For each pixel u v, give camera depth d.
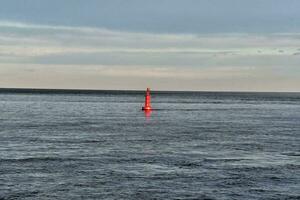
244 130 83.38
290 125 96.06
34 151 53.81
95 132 77.00
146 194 34.94
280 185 38.16
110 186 37.03
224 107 197.75
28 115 123.19
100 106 189.88
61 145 59.34
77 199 33.47
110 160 48.12
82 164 45.69
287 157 51.41
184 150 55.94
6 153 52.09
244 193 35.62
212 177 40.66
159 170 43.31
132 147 58.03
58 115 124.88
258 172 42.97
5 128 82.81
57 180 38.72
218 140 66.81
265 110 171.50
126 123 97.94
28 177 39.66
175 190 36.16
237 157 51.09
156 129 84.06
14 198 33.44
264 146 60.41
